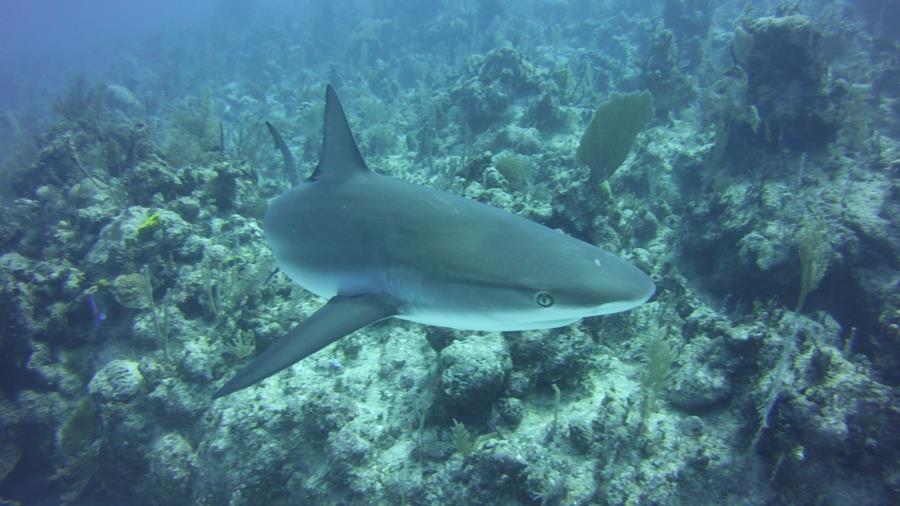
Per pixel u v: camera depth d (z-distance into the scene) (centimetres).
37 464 211
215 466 155
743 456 129
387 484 133
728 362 143
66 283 218
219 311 197
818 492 121
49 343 212
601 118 205
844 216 203
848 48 493
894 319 175
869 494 120
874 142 273
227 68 1023
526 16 1064
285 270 123
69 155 340
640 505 121
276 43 1120
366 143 434
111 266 221
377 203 106
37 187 339
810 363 133
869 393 126
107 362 207
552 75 447
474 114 407
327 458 143
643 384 139
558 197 202
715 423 137
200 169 300
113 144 330
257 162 418
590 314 80
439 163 363
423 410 146
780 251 192
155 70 1083
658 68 400
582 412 140
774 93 263
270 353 86
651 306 182
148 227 226
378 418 149
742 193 242
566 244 88
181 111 454
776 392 128
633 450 129
